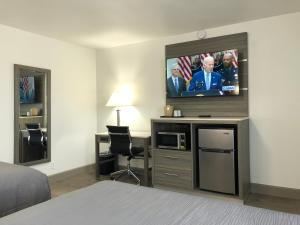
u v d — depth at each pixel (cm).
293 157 328
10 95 357
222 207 138
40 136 396
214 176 322
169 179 354
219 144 317
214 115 380
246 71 355
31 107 383
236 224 118
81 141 468
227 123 313
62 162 433
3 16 319
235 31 362
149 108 443
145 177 387
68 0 274
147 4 288
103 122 498
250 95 354
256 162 350
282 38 332
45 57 406
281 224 118
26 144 376
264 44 343
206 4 292
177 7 299
